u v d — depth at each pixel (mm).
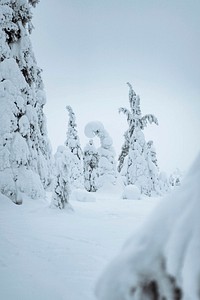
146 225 1678
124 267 1559
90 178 38844
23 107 17859
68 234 8562
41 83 28984
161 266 1507
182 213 1551
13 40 18844
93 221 11273
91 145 39594
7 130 16766
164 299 1484
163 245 1533
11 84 17594
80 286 4418
